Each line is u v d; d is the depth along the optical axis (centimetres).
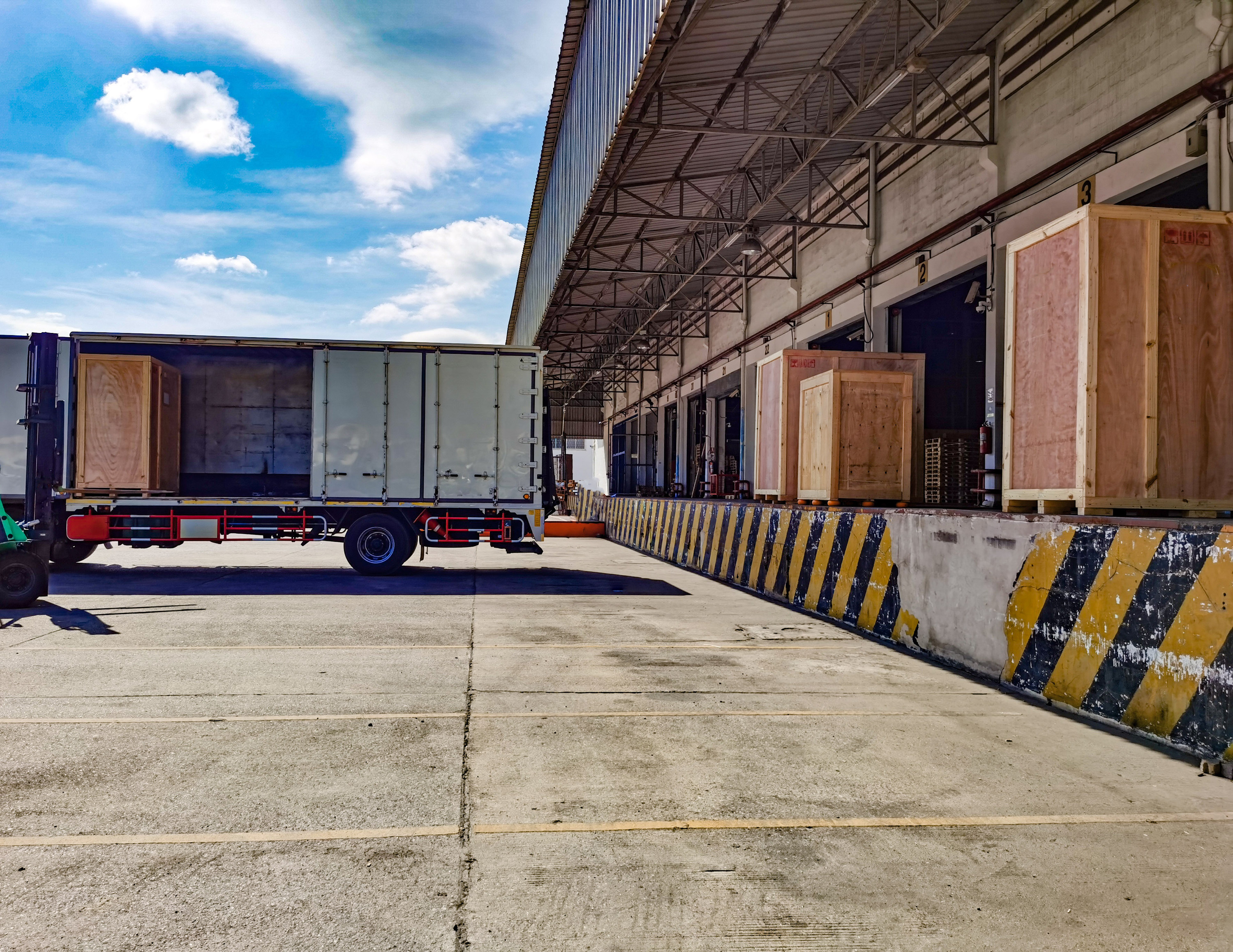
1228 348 605
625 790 386
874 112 1652
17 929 257
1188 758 445
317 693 562
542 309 2897
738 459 3145
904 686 612
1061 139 1233
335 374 1287
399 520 1320
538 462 1320
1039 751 456
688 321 3453
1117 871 309
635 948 251
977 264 1460
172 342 1266
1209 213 604
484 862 309
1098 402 593
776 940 257
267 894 282
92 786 383
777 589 1093
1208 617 439
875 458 1039
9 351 1296
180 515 1287
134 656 680
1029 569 591
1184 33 1007
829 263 2067
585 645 754
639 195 2017
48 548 966
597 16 1614
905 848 327
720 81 1422
